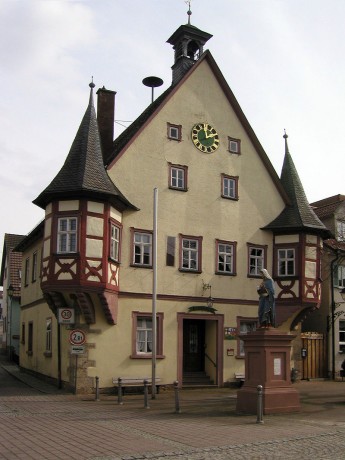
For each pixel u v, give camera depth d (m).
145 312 22.86
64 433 12.02
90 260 20.55
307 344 28.36
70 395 20.53
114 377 21.62
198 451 10.24
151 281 23.20
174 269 23.83
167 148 24.48
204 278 24.58
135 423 13.64
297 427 13.29
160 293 23.31
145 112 27.83
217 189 25.58
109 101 26.86
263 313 16.48
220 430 12.67
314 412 15.98
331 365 29.22
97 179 21.28
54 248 20.81
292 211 26.69
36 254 28.77
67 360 21.86
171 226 24.03
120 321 22.14
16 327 40.06
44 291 21.39
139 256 23.19
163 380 22.88
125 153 23.39
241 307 25.39
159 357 22.80
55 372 23.39
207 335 25.30
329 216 31.69
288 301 25.77
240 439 11.55
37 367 27.09
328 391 22.41
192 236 24.53
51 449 10.22
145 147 23.91
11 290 39.91
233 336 24.98
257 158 27.08
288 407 15.84
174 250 23.95
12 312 40.28
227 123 26.45
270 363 15.87
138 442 11.05
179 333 23.58
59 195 21.02
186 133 25.12
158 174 24.05
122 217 22.89
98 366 21.33
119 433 12.09
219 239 25.27
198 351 25.39
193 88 25.69
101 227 20.98
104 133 26.50
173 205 24.22
